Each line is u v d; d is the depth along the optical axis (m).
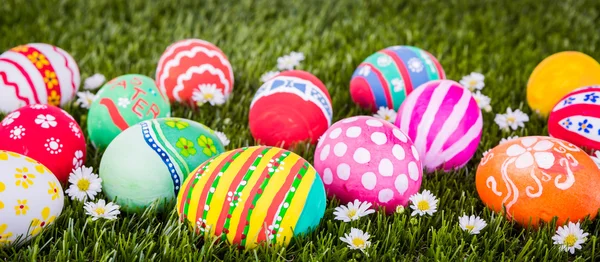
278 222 0.42
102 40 0.70
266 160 0.43
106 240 0.43
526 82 0.62
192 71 0.55
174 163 0.45
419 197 0.45
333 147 0.45
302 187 0.42
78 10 0.75
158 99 0.51
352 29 0.73
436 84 0.49
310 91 0.51
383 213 0.45
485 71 0.65
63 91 0.55
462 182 0.50
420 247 0.45
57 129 0.46
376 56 0.56
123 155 0.45
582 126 0.49
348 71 0.63
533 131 0.55
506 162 0.45
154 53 0.66
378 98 0.55
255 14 0.77
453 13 0.79
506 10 0.80
